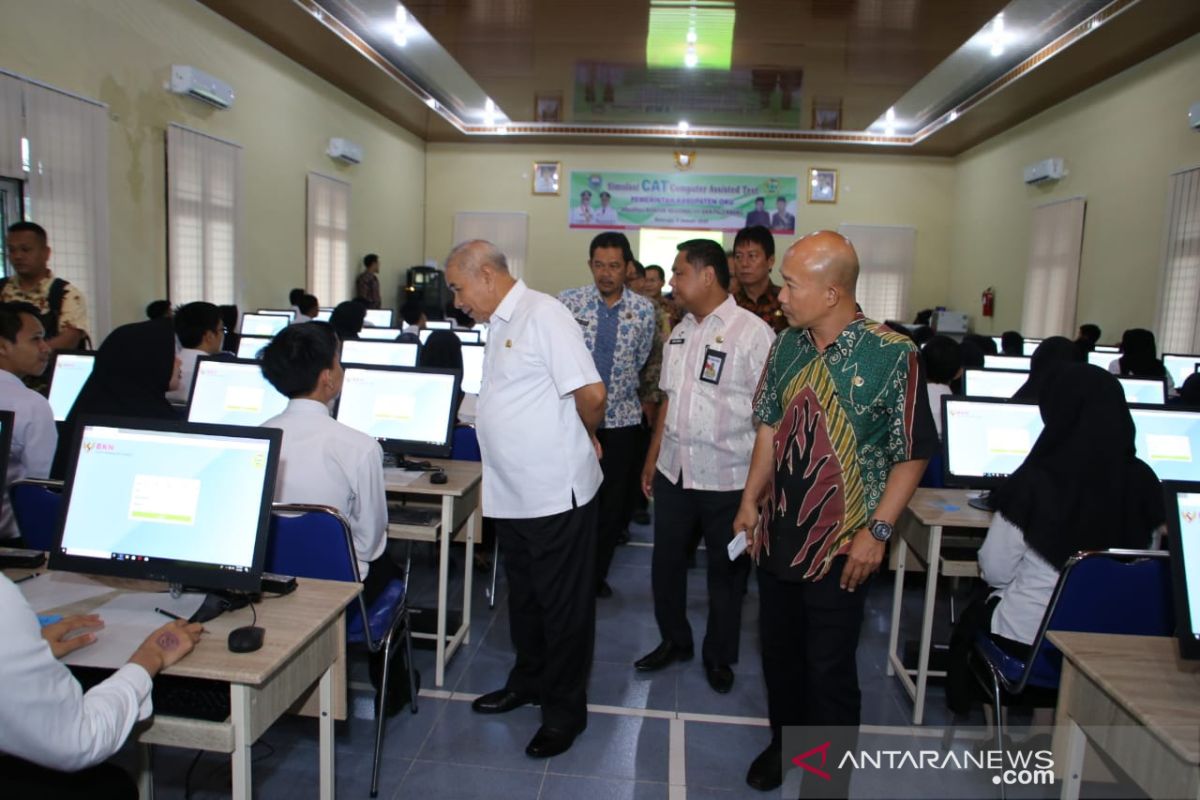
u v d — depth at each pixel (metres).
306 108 8.45
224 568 1.55
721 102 9.39
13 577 1.73
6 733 1.13
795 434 1.75
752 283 3.05
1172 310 6.69
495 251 2.18
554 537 2.17
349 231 9.60
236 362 3.01
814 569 1.73
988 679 1.99
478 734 2.33
